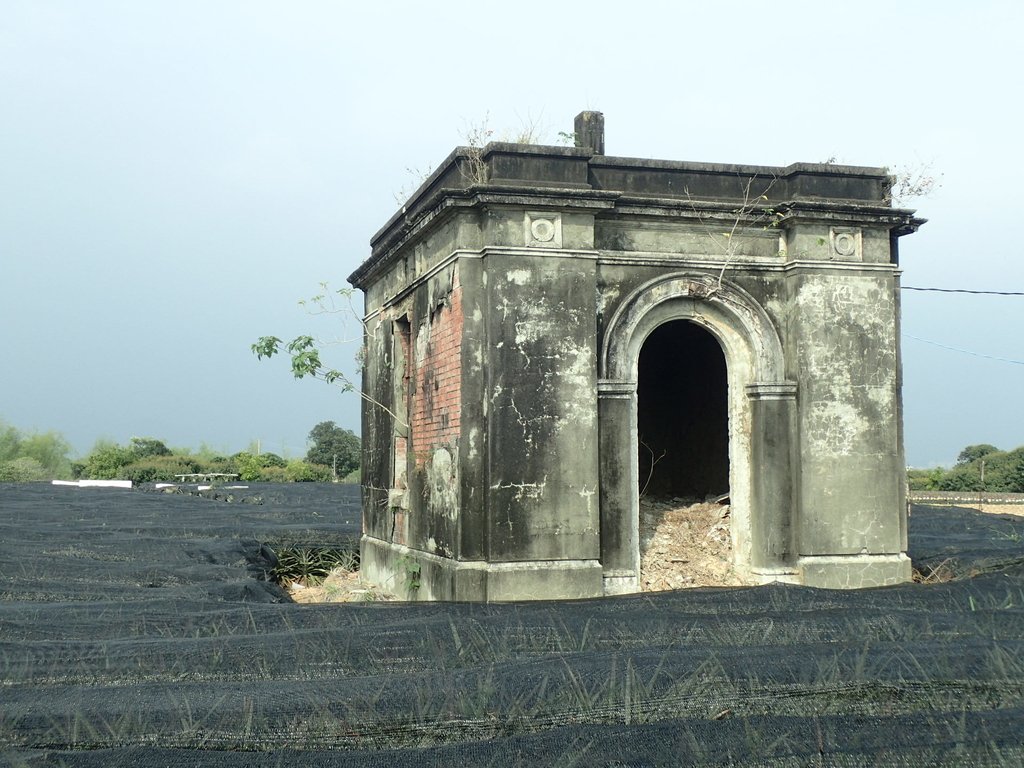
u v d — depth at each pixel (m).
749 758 4.48
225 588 10.38
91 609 8.76
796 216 10.48
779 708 5.37
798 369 10.55
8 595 9.84
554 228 9.86
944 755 4.50
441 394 10.41
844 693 5.52
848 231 10.73
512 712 5.24
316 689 5.67
